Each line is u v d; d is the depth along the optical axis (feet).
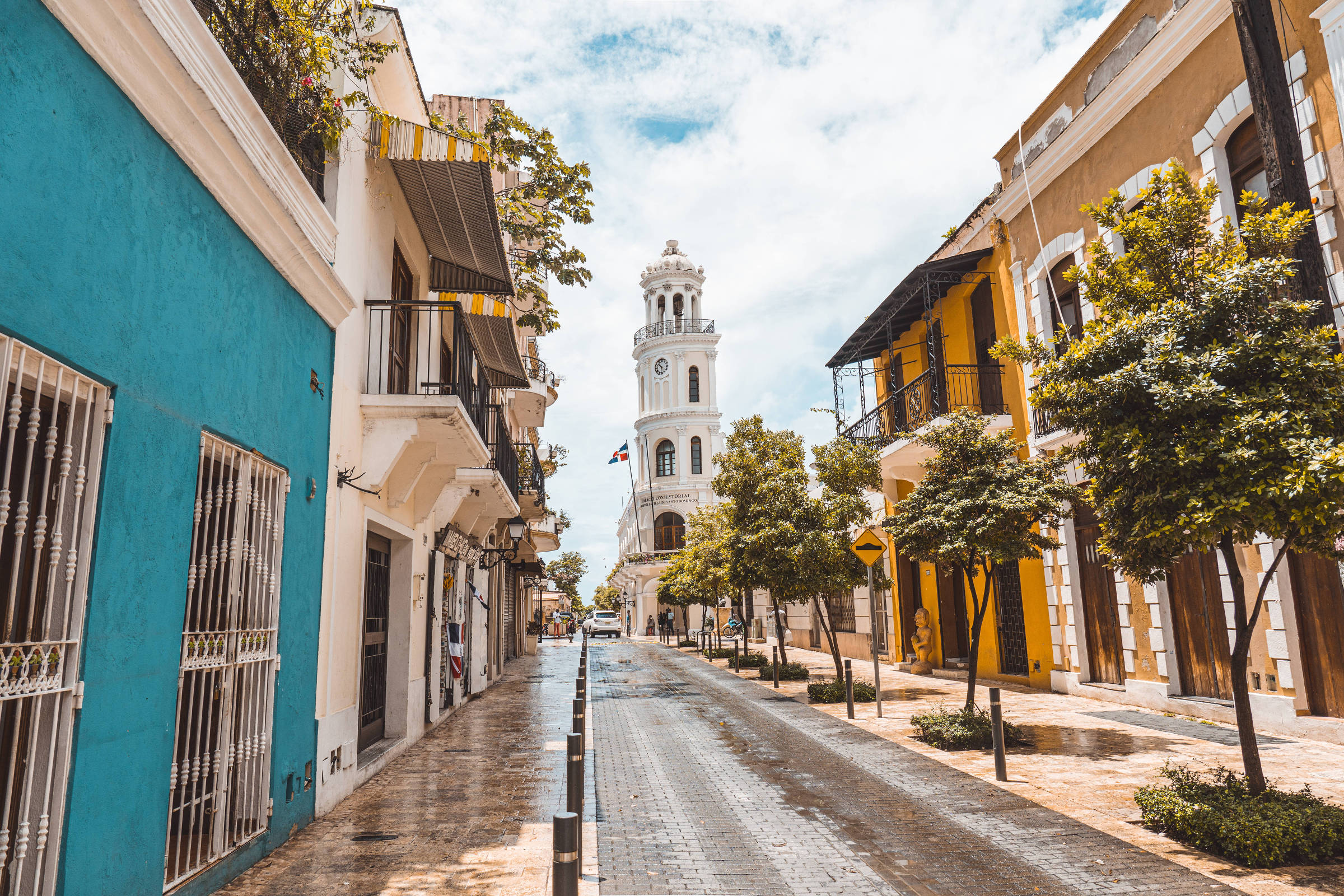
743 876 17.35
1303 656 30.37
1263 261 18.38
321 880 16.67
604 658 96.63
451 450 31.14
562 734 37.01
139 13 12.44
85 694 11.76
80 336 11.76
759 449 54.70
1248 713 19.19
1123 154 39.68
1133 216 21.04
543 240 41.57
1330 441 16.05
